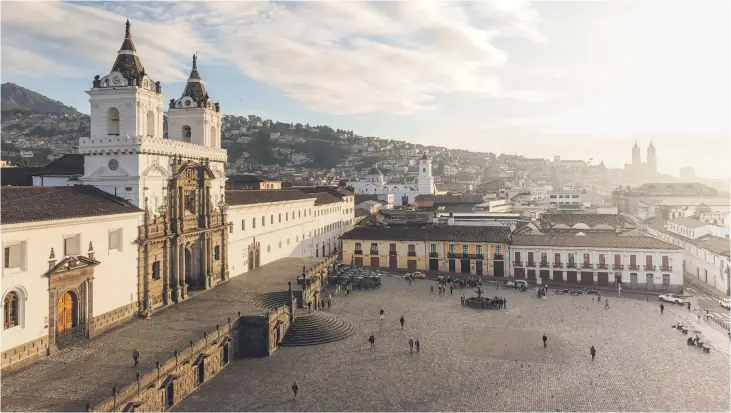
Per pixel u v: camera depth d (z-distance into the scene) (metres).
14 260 36.34
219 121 71.44
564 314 63.53
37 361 37.09
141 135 50.97
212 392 38.19
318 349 48.47
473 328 56.47
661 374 43.16
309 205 104.44
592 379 41.91
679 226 106.31
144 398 32.25
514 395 38.44
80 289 42.34
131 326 46.34
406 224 121.81
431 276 90.69
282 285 65.06
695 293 79.12
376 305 66.88
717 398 38.25
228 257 69.56
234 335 45.88
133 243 49.34
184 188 58.94
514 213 133.50
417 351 48.06
